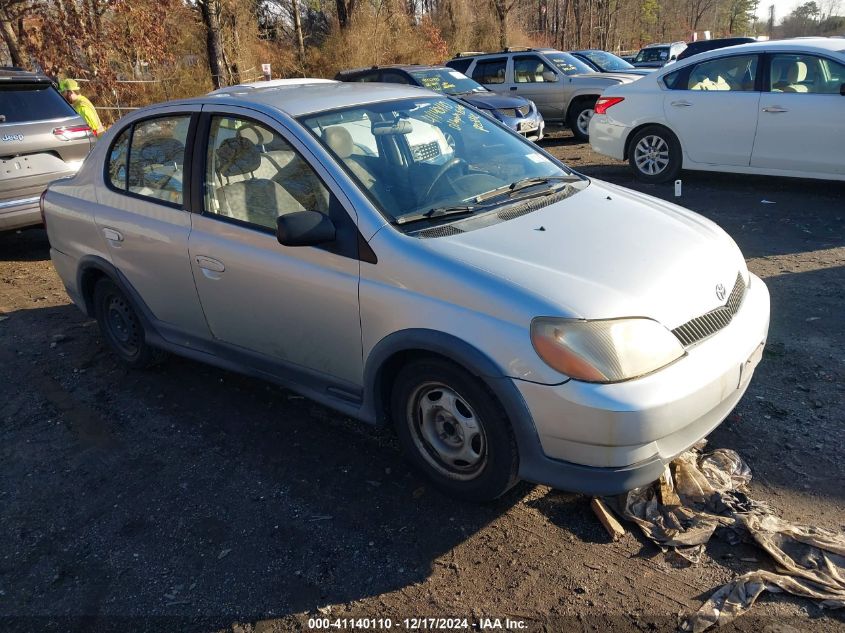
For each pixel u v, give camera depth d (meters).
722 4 77.00
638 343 2.60
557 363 2.58
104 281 4.66
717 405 2.81
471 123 4.20
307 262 3.30
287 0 25.89
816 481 3.10
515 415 2.70
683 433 2.73
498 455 2.85
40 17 14.05
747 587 2.53
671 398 2.58
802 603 2.47
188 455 3.73
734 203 7.95
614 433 2.53
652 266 2.90
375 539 2.98
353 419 3.94
